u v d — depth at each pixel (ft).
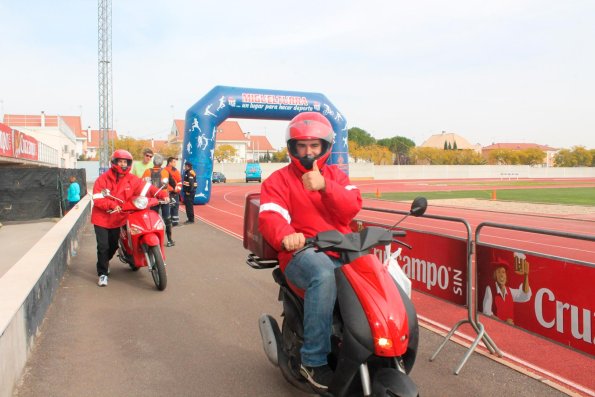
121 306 20.02
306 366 10.21
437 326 17.80
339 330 9.84
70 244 29.22
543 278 13.33
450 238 16.79
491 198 91.30
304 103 79.15
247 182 195.21
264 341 12.52
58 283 22.72
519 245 38.88
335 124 81.92
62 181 64.08
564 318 12.78
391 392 8.32
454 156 323.78
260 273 26.03
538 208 71.00
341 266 9.74
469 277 15.58
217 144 334.85
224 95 74.90
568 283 12.66
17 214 60.64
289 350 11.83
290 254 10.78
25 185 61.05
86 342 15.99
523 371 13.76
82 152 331.77
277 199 10.85
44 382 13.03
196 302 20.65
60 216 62.75
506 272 14.46
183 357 14.84
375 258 9.53
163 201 24.47
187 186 48.29
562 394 12.35
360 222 22.50
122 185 23.00
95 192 22.80
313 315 9.85
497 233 45.34
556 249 37.09
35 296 16.14
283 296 12.00
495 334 16.92
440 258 17.31
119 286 23.18
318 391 10.17
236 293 22.03
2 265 32.35
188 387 12.86
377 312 8.68
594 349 12.05
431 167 253.85
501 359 14.69
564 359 14.71
